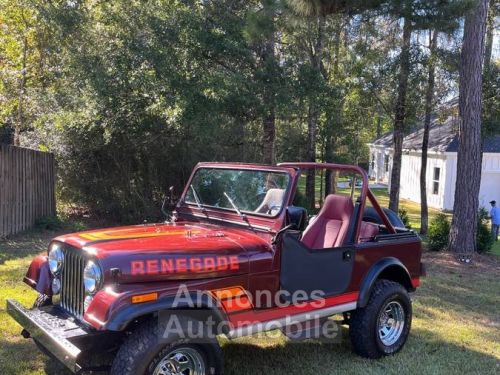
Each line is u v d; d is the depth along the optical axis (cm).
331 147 2022
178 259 378
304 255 445
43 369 436
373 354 504
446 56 1319
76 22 1211
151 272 362
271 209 445
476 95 1161
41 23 1416
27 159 1173
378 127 3766
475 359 525
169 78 1103
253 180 472
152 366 350
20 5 1471
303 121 1844
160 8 1155
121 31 1157
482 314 710
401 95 1455
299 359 497
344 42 1455
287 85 1152
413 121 1555
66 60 1280
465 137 1168
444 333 607
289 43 1317
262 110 1152
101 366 385
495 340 595
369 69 1424
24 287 668
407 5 904
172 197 543
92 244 383
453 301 775
